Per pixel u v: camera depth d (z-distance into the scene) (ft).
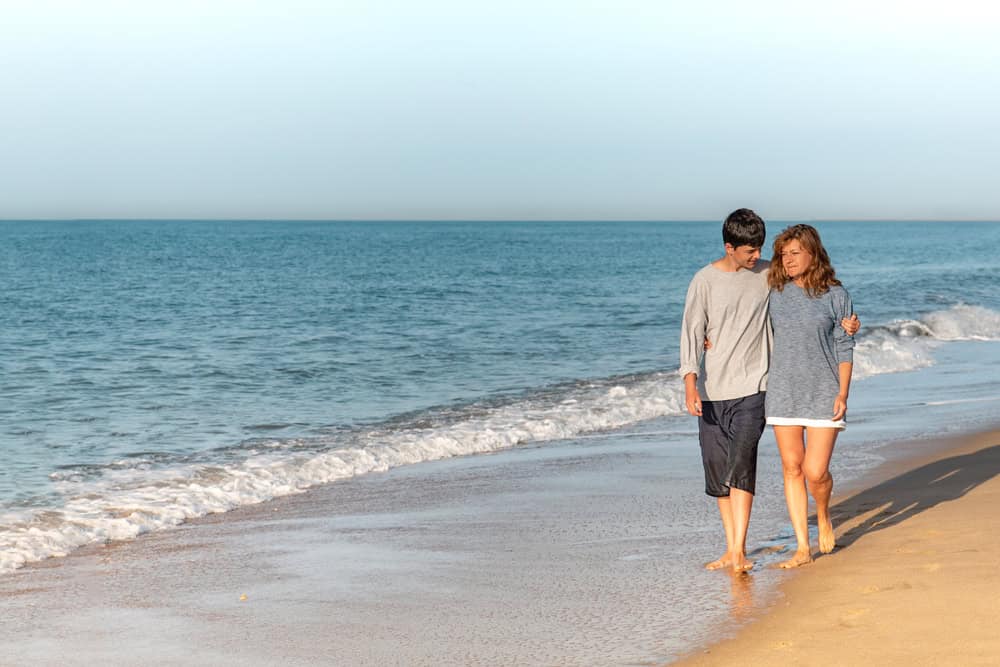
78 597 20.88
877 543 21.48
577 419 46.03
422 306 117.80
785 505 26.94
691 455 36.40
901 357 63.98
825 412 19.94
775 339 20.16
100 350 75.87
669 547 23.18
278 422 46.50
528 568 21.90
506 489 31.40
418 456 38.34
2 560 24.03
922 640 14.97
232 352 74.28
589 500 29.12
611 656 15.99
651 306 118.01
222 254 302.66
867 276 172.04
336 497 31.50
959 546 20.31
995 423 38.88
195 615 19.33
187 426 45.50
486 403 51.57
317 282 168.14
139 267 224.33
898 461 32.30
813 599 17.83
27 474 34.96
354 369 65.16
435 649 16.85
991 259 251.80
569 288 153.17
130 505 30.14
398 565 22.62
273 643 17.49
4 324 97.30
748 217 19.69
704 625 17.15
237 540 25.93
